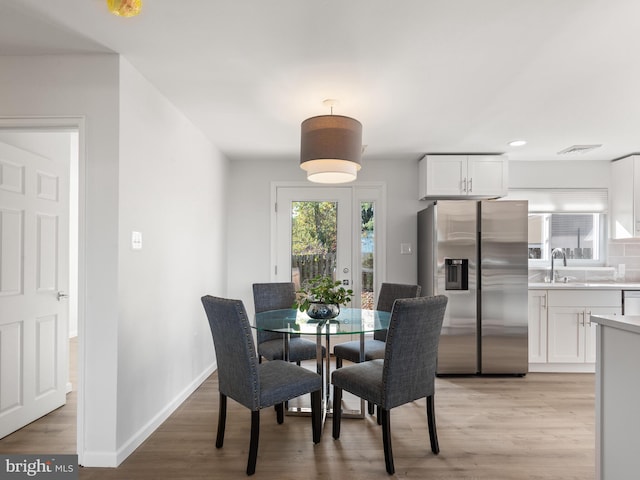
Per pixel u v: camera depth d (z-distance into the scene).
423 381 2.19
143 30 1.87
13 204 2.43
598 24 1.79
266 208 4.50
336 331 2.32
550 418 2.75
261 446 2.33
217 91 2.57
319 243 4.51
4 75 2.12
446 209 3.73
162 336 2.65
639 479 1.38
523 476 2.03
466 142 3.74
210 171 3.72
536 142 3.72
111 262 2.08
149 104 2.45
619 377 1.46
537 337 3.80
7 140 2.49
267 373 2.28
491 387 3.41
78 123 2.10
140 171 2.33
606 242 4.42
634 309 3.77
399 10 1.70
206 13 1.73
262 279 4.48
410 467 2.10
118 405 2.09
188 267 3.14
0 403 2.35
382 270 4.45
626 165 4.17
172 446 2.31
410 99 2.69
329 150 2.38
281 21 1.79
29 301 2.56
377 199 4.50
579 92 2.57
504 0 1.62
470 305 3.71
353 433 2.51
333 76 2.35
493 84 2.45
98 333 2.07
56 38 1.95
